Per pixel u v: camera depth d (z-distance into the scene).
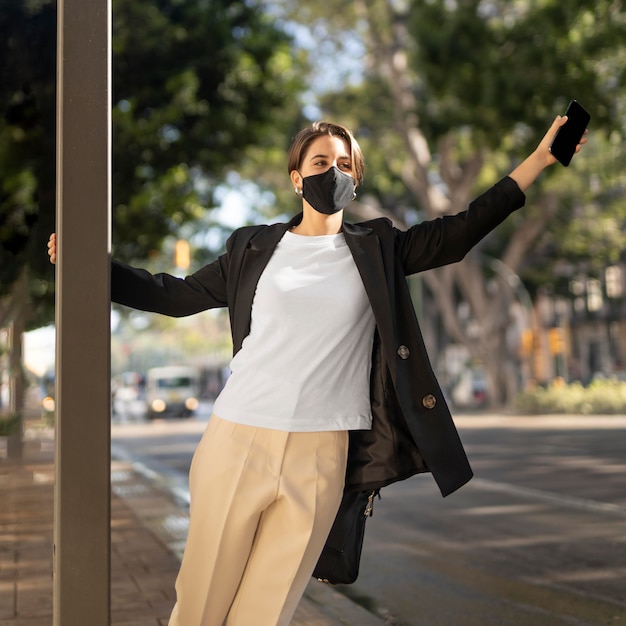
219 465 3.40
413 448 3.49
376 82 39.41
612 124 22.94
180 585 3.47
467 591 7.29
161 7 23.03
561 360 46.25
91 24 3.16
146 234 24.78
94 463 3.11
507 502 12.18
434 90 25.14
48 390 15.99
